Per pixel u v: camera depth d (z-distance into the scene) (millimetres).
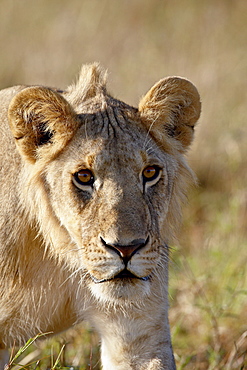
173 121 9180
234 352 10523
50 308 9008
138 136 8477
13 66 22578
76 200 8203
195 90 9031
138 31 24984
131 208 7918
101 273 7965
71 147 8383
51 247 8648
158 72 21578
